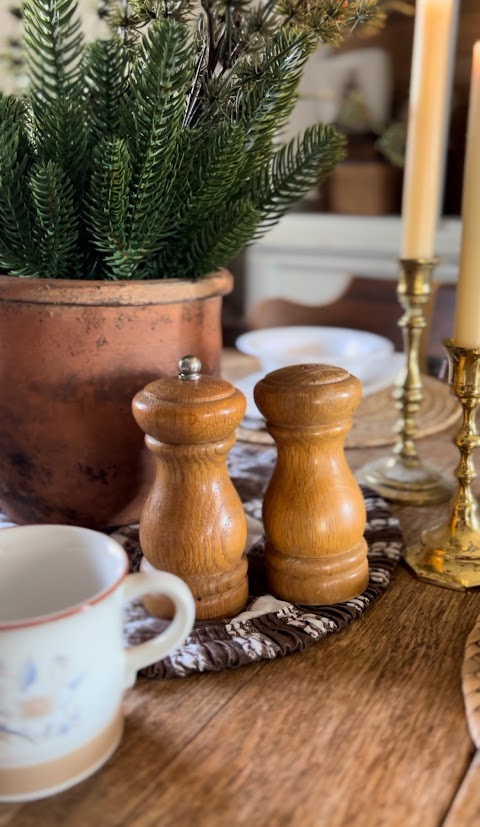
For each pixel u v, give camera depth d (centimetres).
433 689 40
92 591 37
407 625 46
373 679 41
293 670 41
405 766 34
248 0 48
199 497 43
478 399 51
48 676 31
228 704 38
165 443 43
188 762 34
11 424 51
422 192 68
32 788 32
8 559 38
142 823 31
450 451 75
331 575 46
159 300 50
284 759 35
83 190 49
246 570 47
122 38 51
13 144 46
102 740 34
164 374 52
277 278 198
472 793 32
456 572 50
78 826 31
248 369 97
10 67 66
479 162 48
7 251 49
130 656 36
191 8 48
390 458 69
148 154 44
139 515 55
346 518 46
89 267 52
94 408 50
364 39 164
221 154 45
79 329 49
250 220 49
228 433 43
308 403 43
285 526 46
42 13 46
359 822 31
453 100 161
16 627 30
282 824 31
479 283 49
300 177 55
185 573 44
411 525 59
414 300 66
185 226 51
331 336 95
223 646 42
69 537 38
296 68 46
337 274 190
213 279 54
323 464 46
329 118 173
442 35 66
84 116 49
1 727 31
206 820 31
